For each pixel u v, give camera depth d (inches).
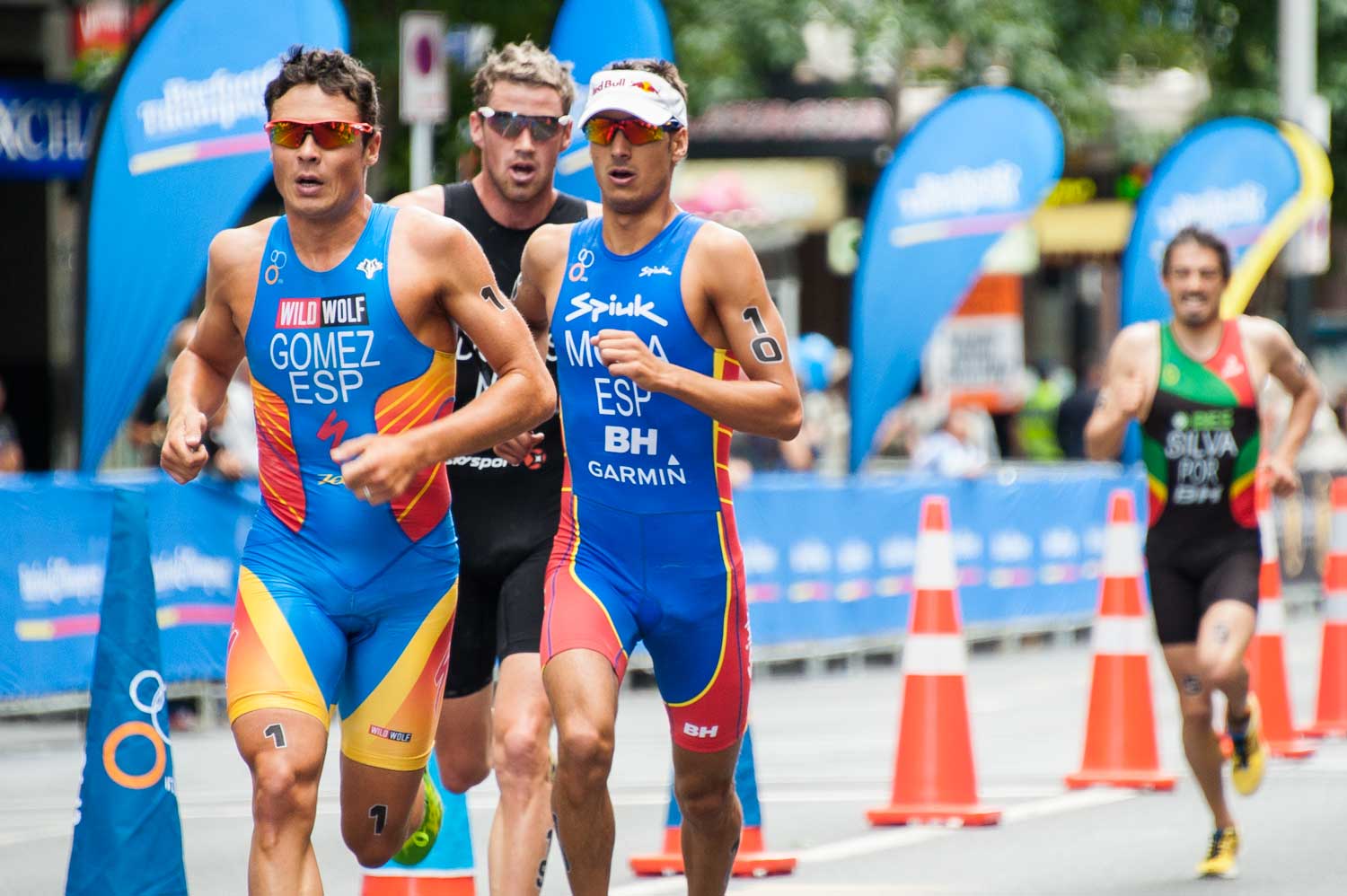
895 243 1376.7
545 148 540.7
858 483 1349.7
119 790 475.5
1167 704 1135.0
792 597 1289.4
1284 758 927.0
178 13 1037.8
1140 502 1621.6
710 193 2401.6
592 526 482.9
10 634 952.9
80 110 1489.9
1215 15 2247.8
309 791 432.8
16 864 681.0
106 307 1062.4
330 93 436.1
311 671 440.5
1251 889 632.4
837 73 2191.2
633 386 473.4
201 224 1043.9
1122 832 732.7
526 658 519.2
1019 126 1358.3
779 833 737.6
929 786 757.3
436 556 455.5
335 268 442.9
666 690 489.4
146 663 481.7
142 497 488.4
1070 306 2783.0
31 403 1781.5
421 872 553.9
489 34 1568.7
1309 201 1569.9
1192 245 690.8
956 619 764.6
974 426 1786.4
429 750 466.0
